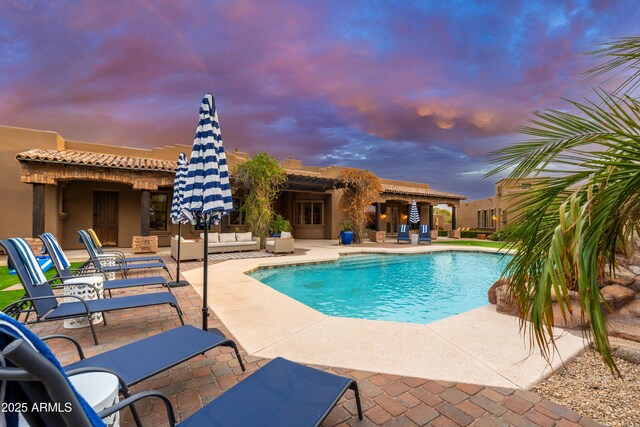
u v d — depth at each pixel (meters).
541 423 2.15
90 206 13.14
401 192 20.34
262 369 2.19
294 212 20.77
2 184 11.14
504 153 1.90
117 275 7.60
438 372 2.87
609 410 2.32
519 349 3.38
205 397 2.47
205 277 3.51
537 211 1.74
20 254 3.26
